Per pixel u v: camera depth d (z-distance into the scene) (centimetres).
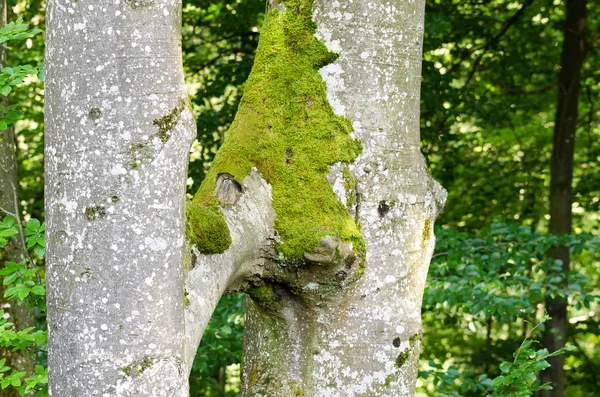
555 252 855
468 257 644
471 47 890
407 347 287
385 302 282
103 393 195
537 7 873
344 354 282
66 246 196
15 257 466
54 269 200
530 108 859
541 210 985
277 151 272
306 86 279
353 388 282
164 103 199
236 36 750
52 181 199
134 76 195
